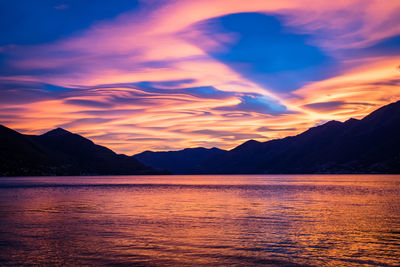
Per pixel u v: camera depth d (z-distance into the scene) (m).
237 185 170.38
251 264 23.72
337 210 52.91
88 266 23.03
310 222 40.78
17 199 76.00
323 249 27.52
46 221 41.47
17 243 29.16
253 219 43.44
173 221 41.69
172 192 107.31
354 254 26.06
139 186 159.25
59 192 105.19
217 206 60.22
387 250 27.16
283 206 59.62
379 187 131.00
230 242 29.89
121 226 37.81
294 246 28.52
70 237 31.67
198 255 25.83
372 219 43.06
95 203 66.31
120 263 23.75
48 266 23.02
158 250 27.11
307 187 137.38
